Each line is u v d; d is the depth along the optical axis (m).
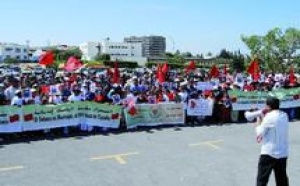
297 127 17.38
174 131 16.05
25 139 14.36
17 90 16.19
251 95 18.92
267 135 7.53
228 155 12.27
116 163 11.29
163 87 20.39
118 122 16.27
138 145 13.48
